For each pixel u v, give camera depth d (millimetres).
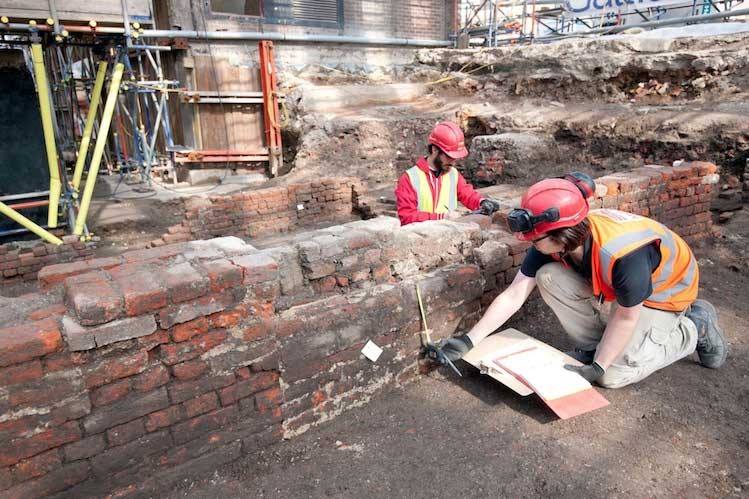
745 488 1992
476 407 2557
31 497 1755
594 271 2238
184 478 2084
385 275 2705
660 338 2486
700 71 7484
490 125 8969
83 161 6781
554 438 2299
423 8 13305
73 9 5828
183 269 2018
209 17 10219
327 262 2459
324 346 2363
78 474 1831
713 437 2277
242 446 2213
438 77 11688
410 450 2273
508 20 14188
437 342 2791
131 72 8117
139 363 1865
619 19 11414
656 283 2373
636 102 8188
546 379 2459
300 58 11719
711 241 4859
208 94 9828
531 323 3334
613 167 7250
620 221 2270
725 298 3766
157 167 10375
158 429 1979
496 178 7547
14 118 6457
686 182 4602
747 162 5691
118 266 2104
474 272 2936
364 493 2045
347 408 2543
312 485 2094
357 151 9320
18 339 1627
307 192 7766
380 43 12695
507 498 1991
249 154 10430
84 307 1709
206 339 2006
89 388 1790
